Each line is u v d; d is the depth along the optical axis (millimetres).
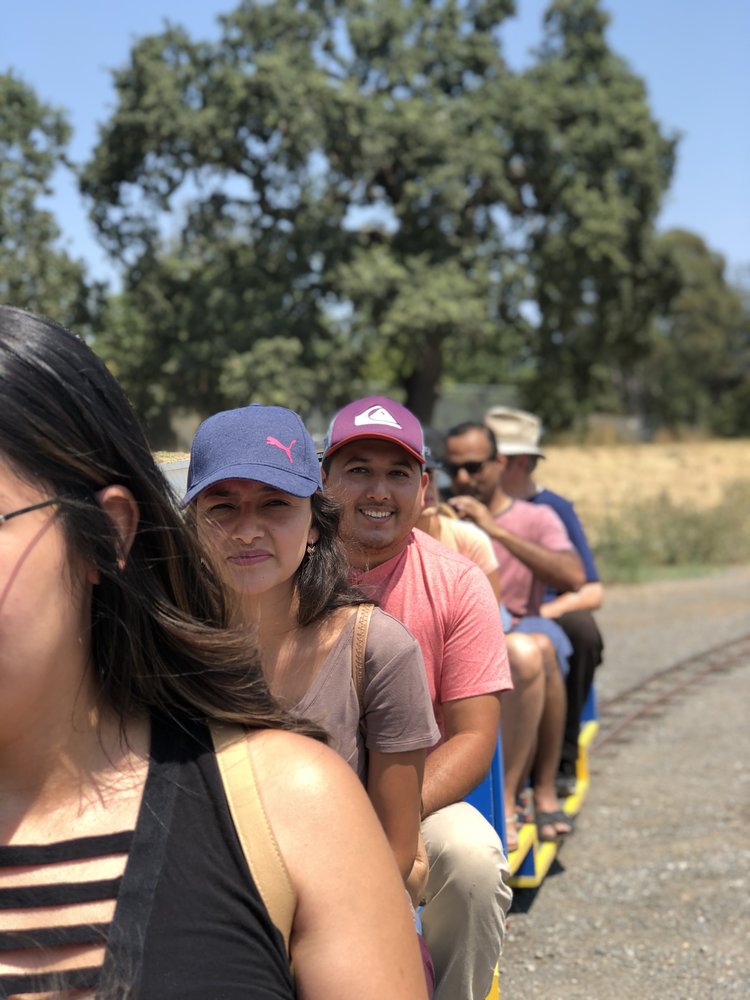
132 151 25953
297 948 1210
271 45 27984
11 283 12797
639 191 32656
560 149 31016
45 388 1178
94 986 1141
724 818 6461
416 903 2537
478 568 3273
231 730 1277
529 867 5102
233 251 27969
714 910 5141
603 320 34969
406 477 3135
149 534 1285
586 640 5965
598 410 84000
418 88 30656
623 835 6199
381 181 31547
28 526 1162
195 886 1176
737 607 15094
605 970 4559
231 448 2322
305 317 27625
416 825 2328
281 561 2303
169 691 1263
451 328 29156
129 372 23938
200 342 26125
